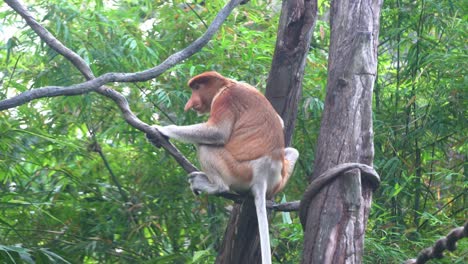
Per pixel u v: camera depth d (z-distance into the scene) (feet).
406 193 39.04
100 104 41.47
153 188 40.37
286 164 29.01
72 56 28.04
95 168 42.32
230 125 28.60
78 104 40.06
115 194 40.96
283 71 28.45
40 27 28.09
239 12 42.98
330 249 24.06
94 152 42.14
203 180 28.37
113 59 39.37
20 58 43.45
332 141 25.53
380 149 40.04
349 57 26.14
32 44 39.29
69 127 43.50
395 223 38.70
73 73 39.52
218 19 28.25
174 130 28.04
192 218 39.55
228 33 41.06
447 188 40.93
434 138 40.22
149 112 40.83
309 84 40.60
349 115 25.58
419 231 38.42
